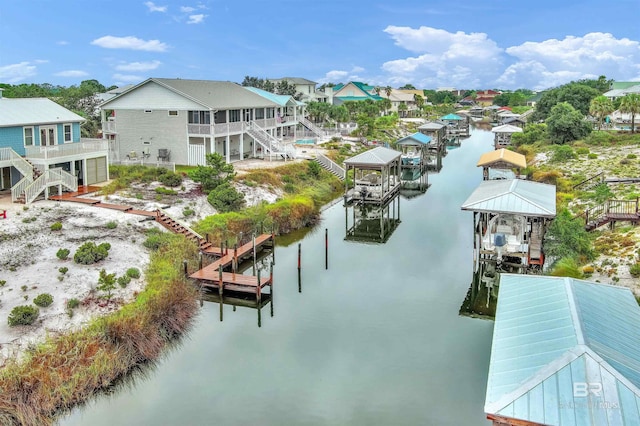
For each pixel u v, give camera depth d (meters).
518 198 27.11
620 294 15.47
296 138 68.12
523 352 12.14
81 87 77.56
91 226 28.17
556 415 10.16
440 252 33.09
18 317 18.70
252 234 33.34
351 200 45.81
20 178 33.41
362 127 78.88
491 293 26.03
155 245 26.81
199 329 22.22
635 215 29.33
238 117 52.91
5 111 33.75
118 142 49.66
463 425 15.80
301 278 28.30
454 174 64.81
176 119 47.06
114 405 16.89
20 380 15.77
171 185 37.47
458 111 162.62
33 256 24.09
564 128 66.50
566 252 26.77
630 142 61.50
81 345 17.75
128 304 21.05
